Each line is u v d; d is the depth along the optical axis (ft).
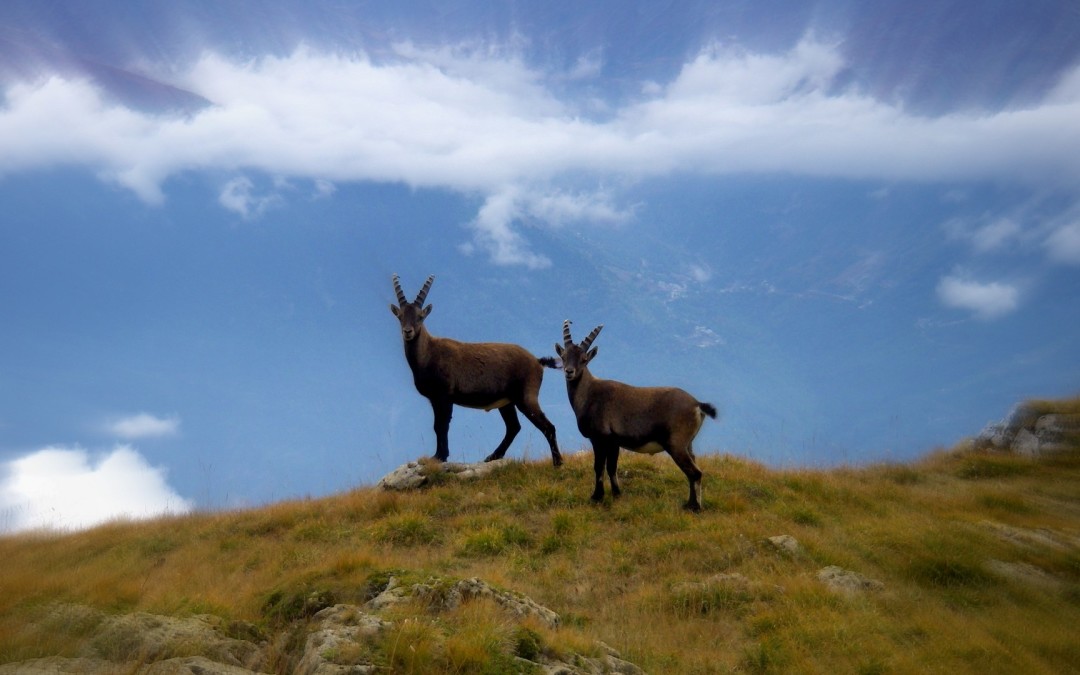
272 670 31.96
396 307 64.95
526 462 66.18
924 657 39.19
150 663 29.53
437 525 56.75
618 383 58.23
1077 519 61.72
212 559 54.29
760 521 55.16
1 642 30.48
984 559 51.03
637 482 62.08
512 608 36.45
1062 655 41.37
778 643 39.60
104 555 57.26
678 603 44.42
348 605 35.76
